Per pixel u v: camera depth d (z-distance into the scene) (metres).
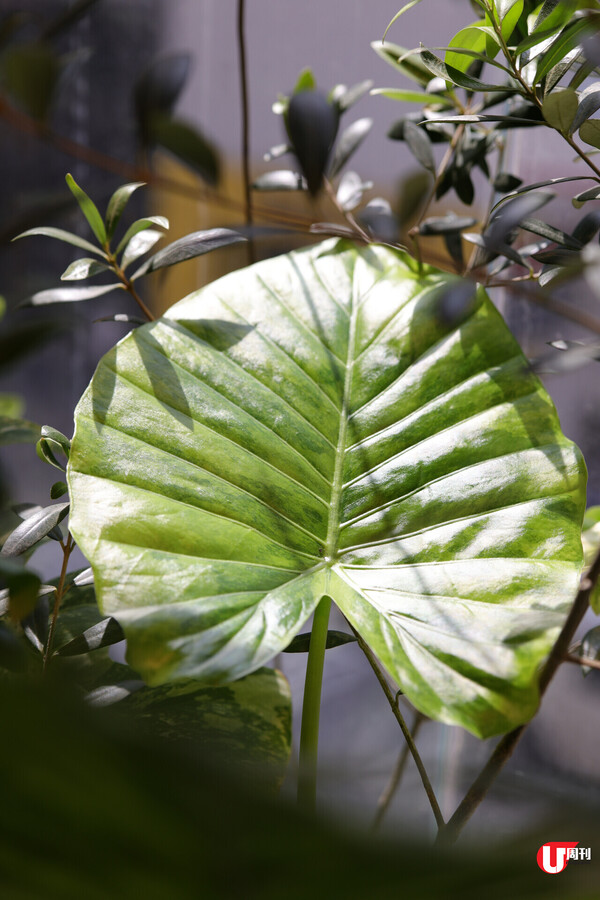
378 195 1.66
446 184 1.33
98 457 1.14
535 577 1.13
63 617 1.26
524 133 1.47
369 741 1.62
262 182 1.33
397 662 1.08
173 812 0.41
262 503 1.16
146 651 1.06
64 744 0.39
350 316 1.25
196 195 1.32
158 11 1.88
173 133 1.27
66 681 0.45
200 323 1.23
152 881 0.48
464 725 1.05
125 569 1.09
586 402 1.54
